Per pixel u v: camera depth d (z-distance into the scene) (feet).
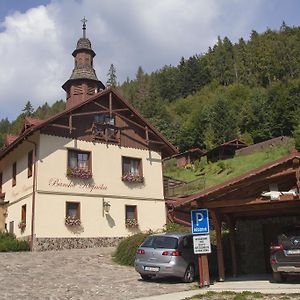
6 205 93.30
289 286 40.78
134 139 95.81
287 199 41.04
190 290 40.81
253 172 42.16
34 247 76.95
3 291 39.52
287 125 245.24
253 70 400.26
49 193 80.94
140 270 46.06
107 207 86.79
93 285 43.52
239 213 52.31
